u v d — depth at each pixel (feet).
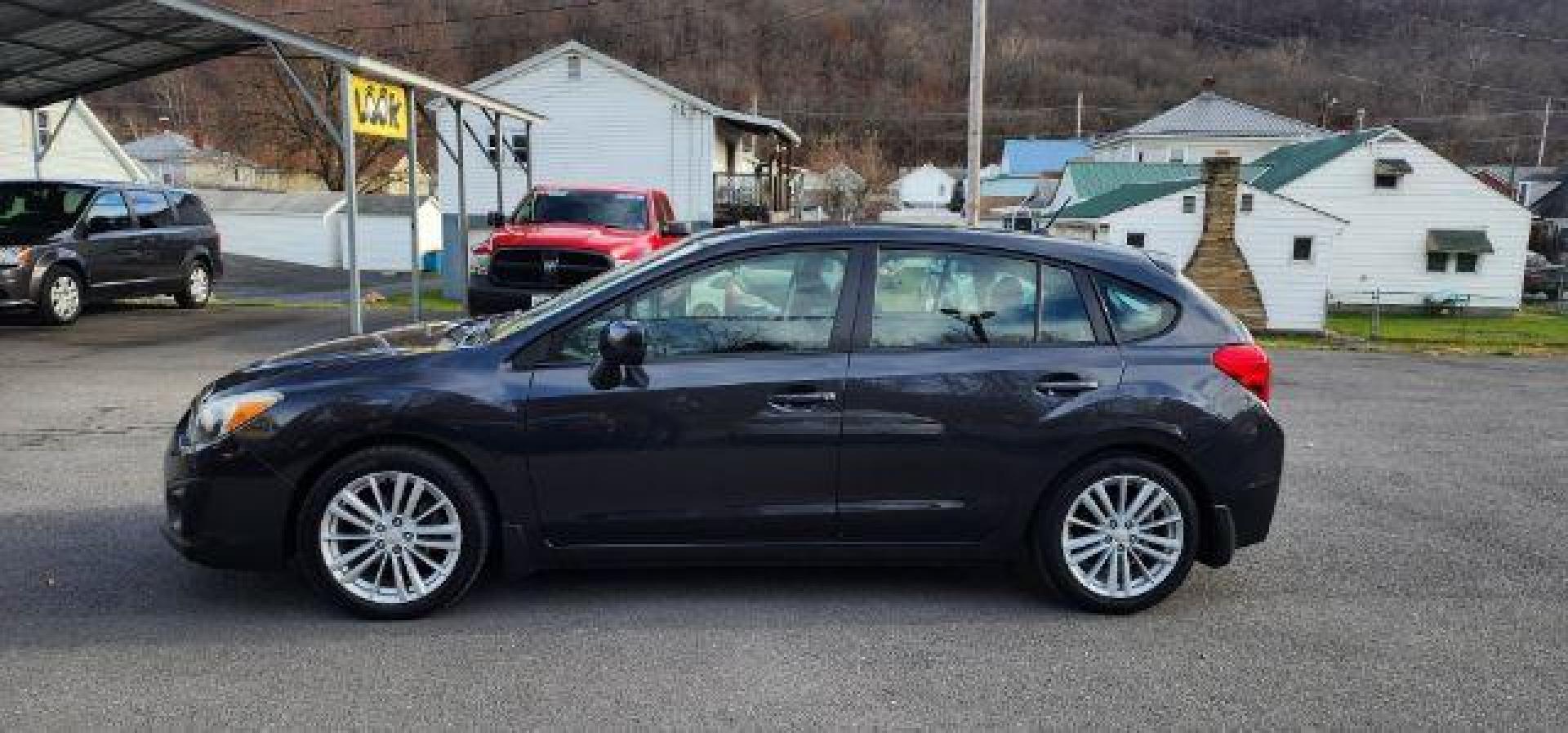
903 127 232.94
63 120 57.52
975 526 14.51
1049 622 14.37
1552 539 18.69
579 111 103.04
